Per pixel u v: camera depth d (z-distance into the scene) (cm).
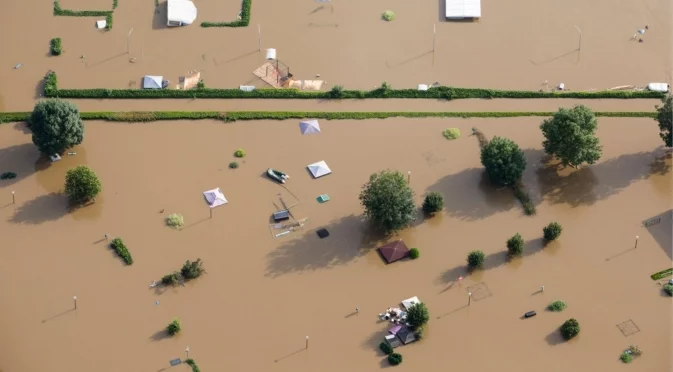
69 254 14838
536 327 14000
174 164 16350
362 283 14575
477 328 13975
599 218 15638
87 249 14925
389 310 14100
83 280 14462
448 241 15238
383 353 13625
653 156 16712
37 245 14950
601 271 14800
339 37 18975
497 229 15438
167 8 19175
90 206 15588
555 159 16650
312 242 15162
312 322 14000
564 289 14525
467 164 16525
